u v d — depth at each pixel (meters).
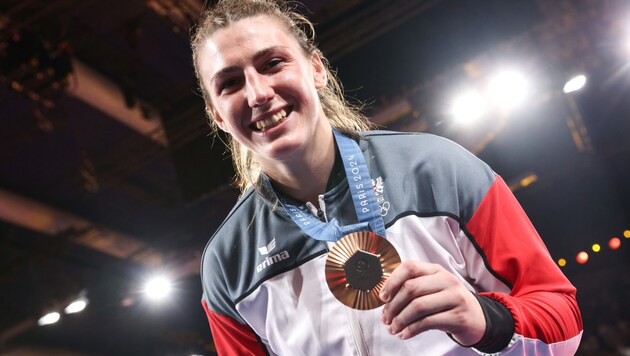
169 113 6.70
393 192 1.57
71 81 6.20
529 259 1.48
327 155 1.63
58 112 6.39
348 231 1.52
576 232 11.16
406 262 1.27
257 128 1.51
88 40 6.21
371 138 1.68
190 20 5.95
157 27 6.33
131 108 6.64
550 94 6.73
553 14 5.61
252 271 1.65
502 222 1.52
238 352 1.75
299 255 1.60
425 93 6.04
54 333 9.62
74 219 8.40
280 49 1.52
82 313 9.57
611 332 9.45
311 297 1.57
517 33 5.44
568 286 1.49
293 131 1.49
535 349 1.34
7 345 9.15
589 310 10.09
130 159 7.39
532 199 11.00
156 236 9.30
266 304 1.64
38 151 7.39
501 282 1.52
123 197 8.56
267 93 1.46
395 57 5.58
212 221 8.98
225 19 1.57
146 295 9.72
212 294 1.74
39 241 8.51
